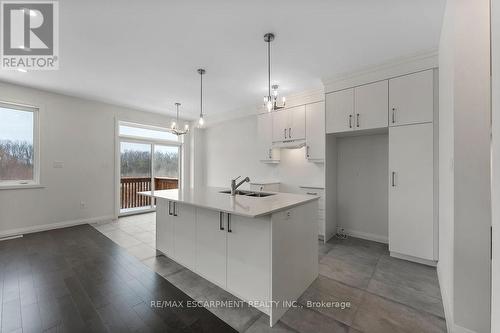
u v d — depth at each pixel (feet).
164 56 9.07
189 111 17.85
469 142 5.13
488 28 5.00
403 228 9.25
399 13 6.57
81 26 7.20
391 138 9.46
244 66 9.93
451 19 5.55
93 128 15.07
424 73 8.71
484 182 4.98
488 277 4.92
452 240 5.34
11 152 12.37
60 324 5.65
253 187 14.40
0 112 12.06
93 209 15.10
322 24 7.10
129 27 7.25
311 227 7.57
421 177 8.81
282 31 7.47
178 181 20.62
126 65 9.84
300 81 11.56
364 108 10.16
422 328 5.54
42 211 13.12
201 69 10.21
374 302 6.56
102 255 9.74
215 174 19.85
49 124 13.28
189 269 8.24
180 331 5.49
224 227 6.84
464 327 5.13
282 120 13.76
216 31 7.47
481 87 5.05
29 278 7.79
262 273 5.90
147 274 8.14
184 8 6.40
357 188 12.39
